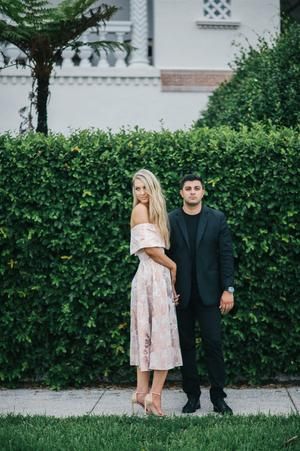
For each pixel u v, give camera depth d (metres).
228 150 6.36
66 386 6.66
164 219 5.44
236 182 6.37
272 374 6.68
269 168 6.35
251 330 6.49
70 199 6.46
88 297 6.56
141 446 4.53
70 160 6.46
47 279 6.61
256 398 6.11
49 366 6.70
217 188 6.39
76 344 6.66
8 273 6.60
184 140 6.46
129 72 12.38
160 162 6.43
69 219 6.48
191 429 4.89
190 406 5.62
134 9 12.52
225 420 5.14
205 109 12.27
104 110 12.36
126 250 6.46
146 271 5.41
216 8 12.77
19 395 6.38
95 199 6.45
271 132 6.46
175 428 4.96
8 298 6.63
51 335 6.71
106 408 5.86
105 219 6.46
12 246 6.57
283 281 6.47
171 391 6.42
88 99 12.34
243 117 8.46
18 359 6.70
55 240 6.48
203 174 6.39
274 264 6.45
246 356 6.61
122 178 6.42
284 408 5.74
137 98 12.44
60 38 9.03
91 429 4.91
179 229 5.52
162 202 5.46
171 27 12.66
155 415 5.37
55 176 6.46
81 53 12.36
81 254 6.50
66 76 12.26
